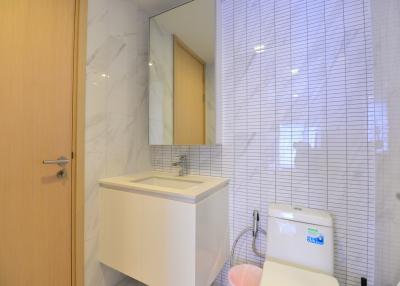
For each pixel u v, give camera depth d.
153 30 1.64
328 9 1.18
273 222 1.16
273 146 1.32
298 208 1.20
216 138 1.42
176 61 1.56
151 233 1.16
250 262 1.40
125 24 1.53
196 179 1.46
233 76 1.45
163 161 1.74
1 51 0.93
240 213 1.43
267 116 1.34
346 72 1.13
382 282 0.99
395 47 0.84
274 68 1.32
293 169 1.27
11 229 0.98
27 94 1.02
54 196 1.13
